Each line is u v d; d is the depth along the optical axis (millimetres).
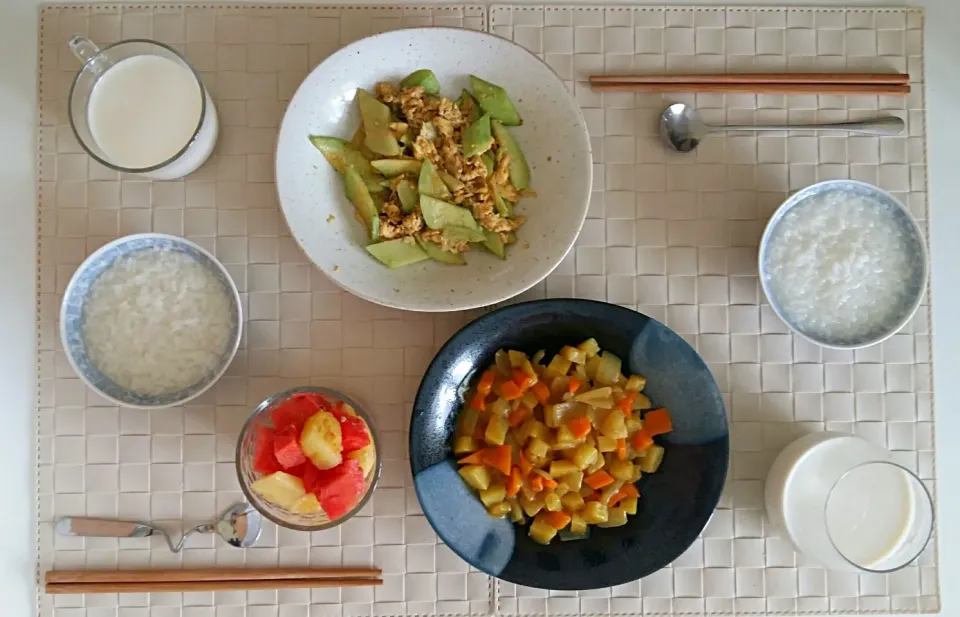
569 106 1079
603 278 1175
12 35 1164
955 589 1169
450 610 1148
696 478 1085
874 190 1120
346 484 1000
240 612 1148
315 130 1093
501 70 1100
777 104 1187
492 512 1096
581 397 1089
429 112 1104
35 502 1141
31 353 1152
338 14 1175
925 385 1177
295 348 1155
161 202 1158
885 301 1132
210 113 1102
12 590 1135
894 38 1195
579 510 1090
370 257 1105
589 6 1180
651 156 1179
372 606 1148
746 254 1175
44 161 1158
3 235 1155
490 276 1099
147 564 1143
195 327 1104
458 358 1067
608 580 1065
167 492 1146
